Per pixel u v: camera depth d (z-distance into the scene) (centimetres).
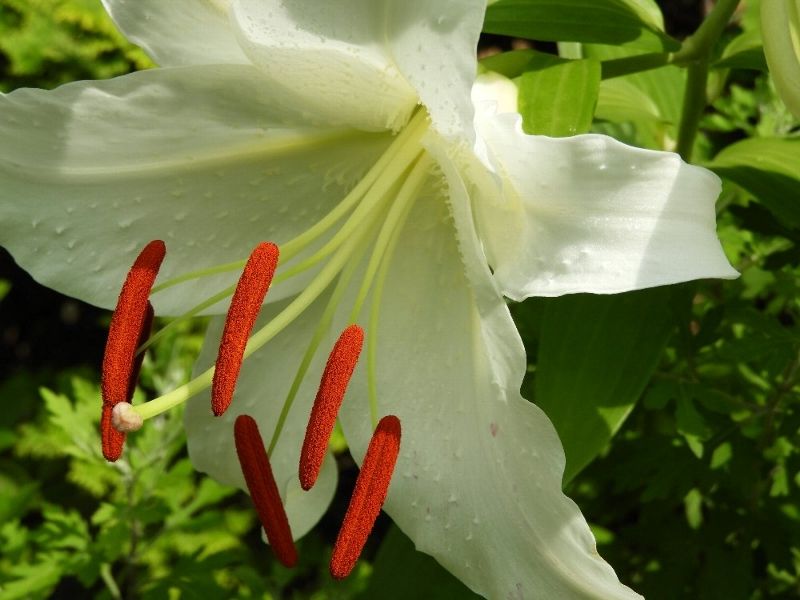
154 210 22
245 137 21
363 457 22
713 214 17
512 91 20
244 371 23
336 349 20
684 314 25
